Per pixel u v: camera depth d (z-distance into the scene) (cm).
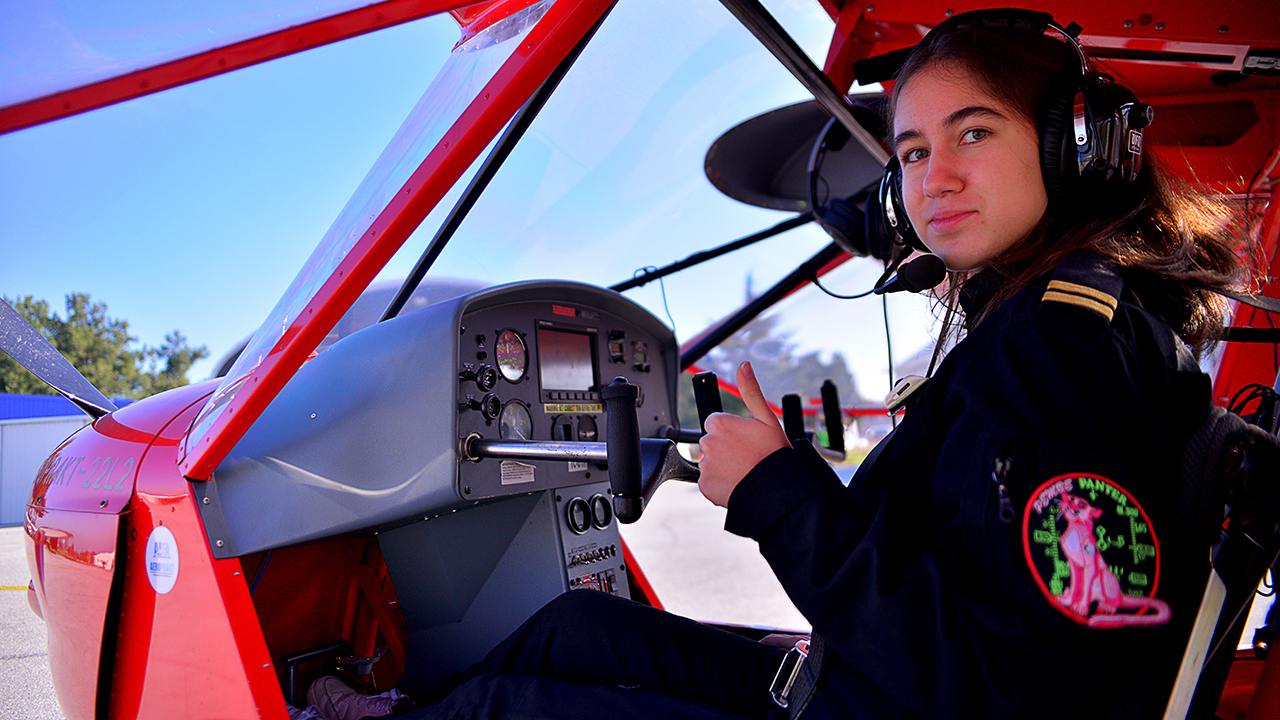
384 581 177
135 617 131
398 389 131
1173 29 151
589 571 165
